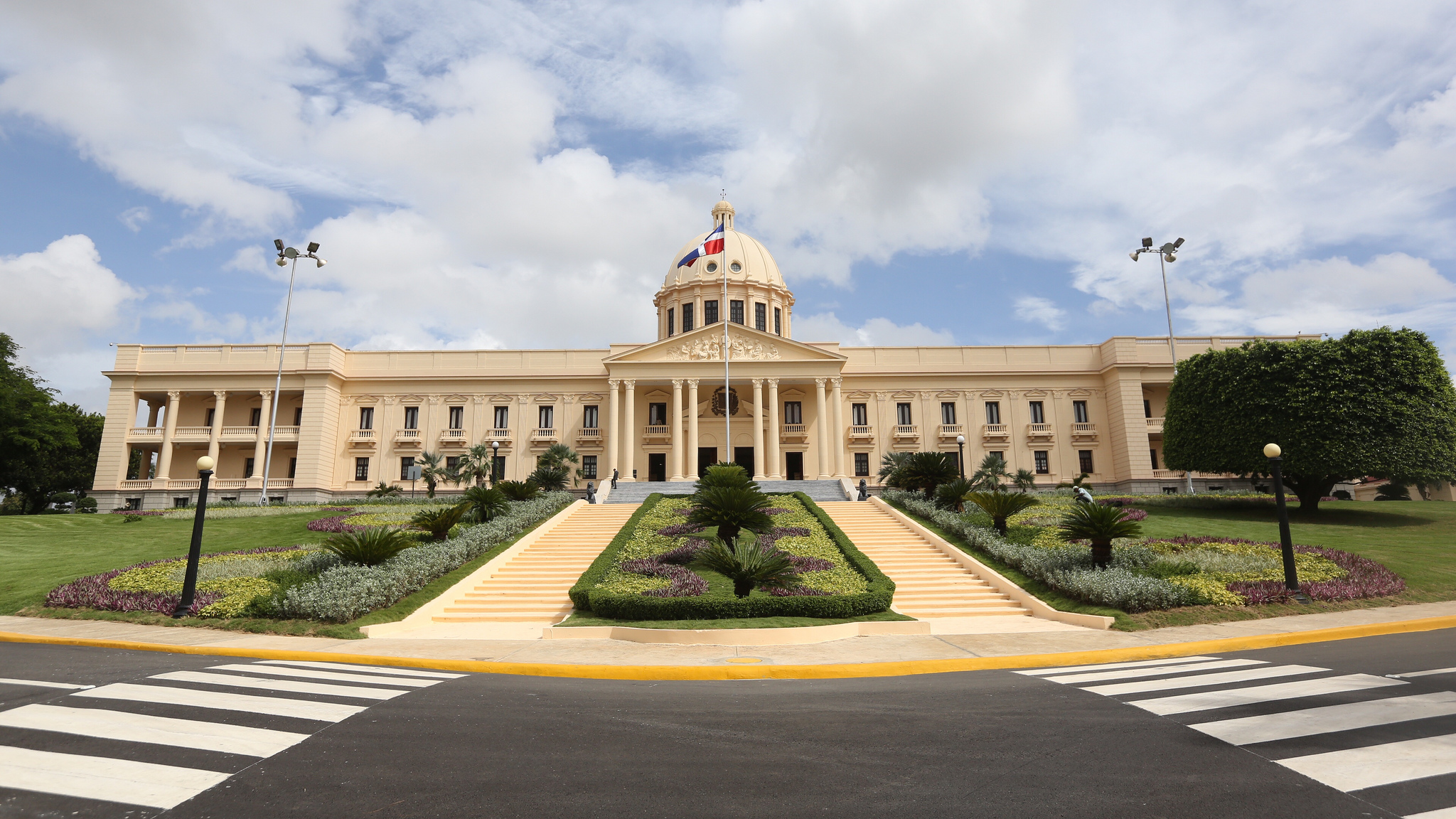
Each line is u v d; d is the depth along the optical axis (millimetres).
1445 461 29422
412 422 51688
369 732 7152
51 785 5562
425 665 11680
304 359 50344
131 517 33312
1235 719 7410
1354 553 21953
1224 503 33875
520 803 5316
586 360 53031
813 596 16438
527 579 20922
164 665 10883
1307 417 30500
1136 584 16203
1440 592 17812
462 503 25156
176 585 18359
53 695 8469
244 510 35625
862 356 53375
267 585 18000
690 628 14266
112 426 48969
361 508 35531
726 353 45344
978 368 52938
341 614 15773
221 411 49750
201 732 7016
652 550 23016
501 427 51594
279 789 5566
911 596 18625
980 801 5348
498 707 8297
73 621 16250
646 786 5680
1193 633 13930
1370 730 6859
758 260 59344
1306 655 11430
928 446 51656
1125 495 43594
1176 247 40875
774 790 5602
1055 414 52125
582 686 9906
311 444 48812
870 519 29000
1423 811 4996
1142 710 7945
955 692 9258
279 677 9898
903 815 5090
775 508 29781
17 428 45031
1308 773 5785
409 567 18531
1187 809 5129
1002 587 19047
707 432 51438
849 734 7156
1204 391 34312
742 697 9055
